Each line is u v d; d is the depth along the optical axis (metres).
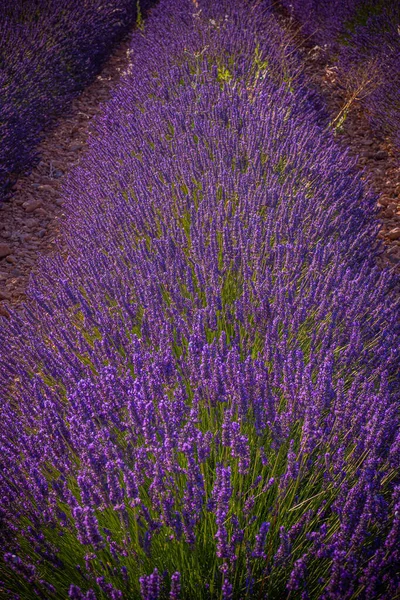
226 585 1.67
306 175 4.23
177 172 4.39
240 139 4.73
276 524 1.87
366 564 1.80
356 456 2.03
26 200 5.76
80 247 3.91
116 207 4.13
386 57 7.38
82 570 1.88
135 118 5.74
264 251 3.23
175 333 2.84
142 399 2.12
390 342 2.61
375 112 6.72
